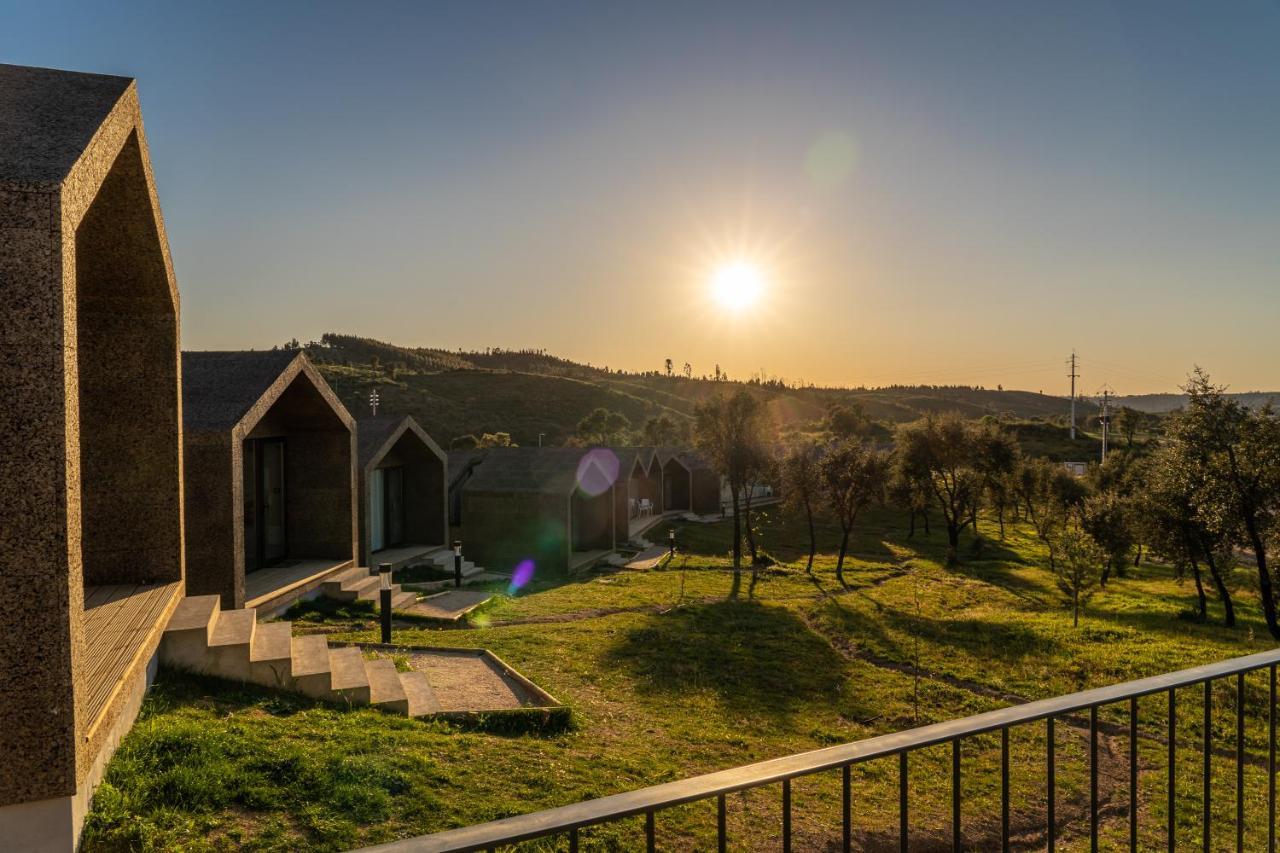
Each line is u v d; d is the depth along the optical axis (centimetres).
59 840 420
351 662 909
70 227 433
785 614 2036
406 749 700
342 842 521
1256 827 870
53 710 413
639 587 2383
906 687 1381
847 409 8556
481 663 1154
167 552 809
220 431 1177
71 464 427
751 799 850
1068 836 845
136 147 633
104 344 791
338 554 1659
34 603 409
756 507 5284
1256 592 2420
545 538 2627
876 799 902
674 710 1150
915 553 3634
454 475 3042
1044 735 1165
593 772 774
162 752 564
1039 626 1928
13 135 463
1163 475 2259
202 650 750
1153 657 1608
